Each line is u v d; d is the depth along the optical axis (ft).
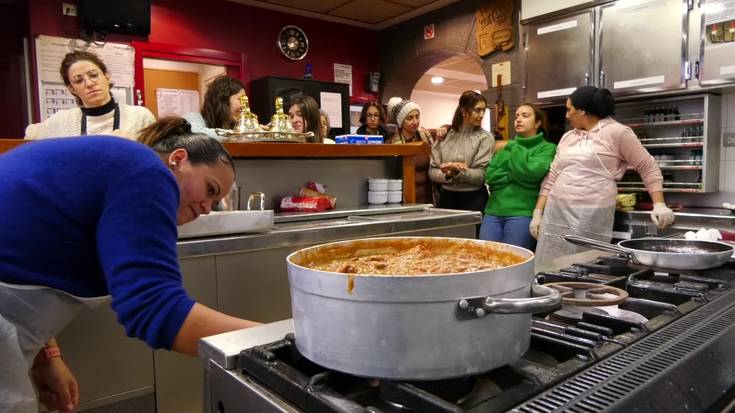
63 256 2.84
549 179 10.05
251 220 6.32
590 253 4.83
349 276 1.89
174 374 5.97
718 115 10.89
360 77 18.99
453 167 10.77
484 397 2.03
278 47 16.98
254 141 7.46
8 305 2.78
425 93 33.86
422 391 1.85
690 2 10.25
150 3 13.79
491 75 15.06
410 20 17.83
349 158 9.23
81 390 5.38
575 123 9.70
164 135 3.77
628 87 11.30
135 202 2.69
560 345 2.34
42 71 12.74
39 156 2.86
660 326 2.61
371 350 1.90
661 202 8.95
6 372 2.79
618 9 11.35
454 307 1.86
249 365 2.29
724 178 11.05
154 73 14.76
